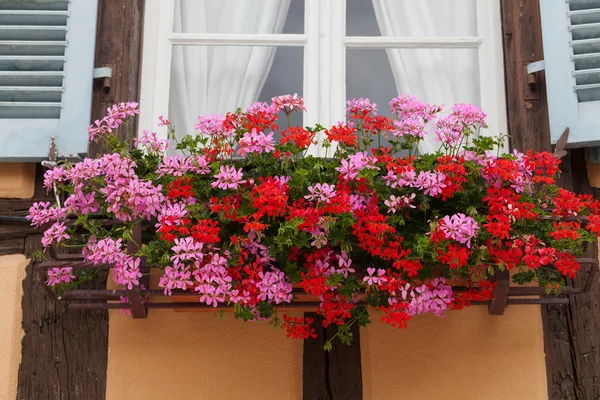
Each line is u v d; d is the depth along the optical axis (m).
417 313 2.61
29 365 2.80
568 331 2.87
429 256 2.52
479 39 3.28
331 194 2.42
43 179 2.95
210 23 3.31
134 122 3.03
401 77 3.27
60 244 2.62
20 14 3.05
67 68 2.99
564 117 2.94
